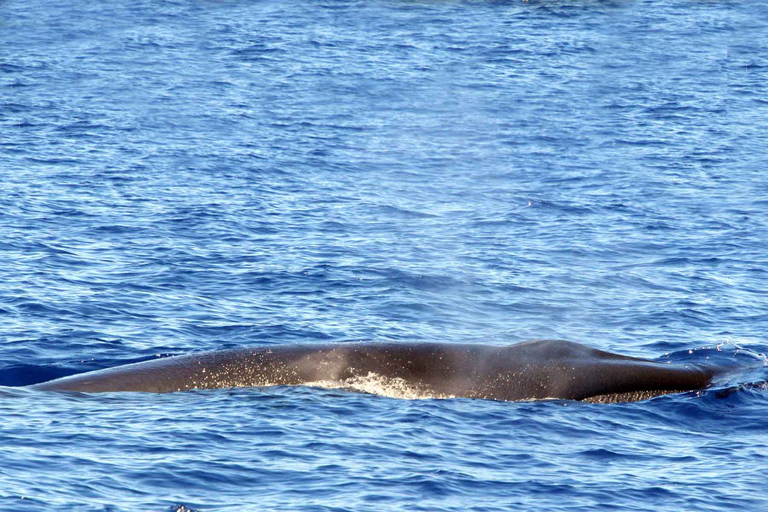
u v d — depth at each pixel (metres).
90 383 53.69
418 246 101.88
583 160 154.88
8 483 40.41
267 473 43.53
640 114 196.50
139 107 185.50
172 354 64.50
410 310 78.94
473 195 129.62
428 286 86.44
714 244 104.25
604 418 52.97
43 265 85.81
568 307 81.31
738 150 161.62
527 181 139.25
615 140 170.88
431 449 47.31
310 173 139.50
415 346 57.78
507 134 177.12
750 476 45.31
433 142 168.75
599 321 77.19
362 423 50.28
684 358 66.88
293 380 55.75
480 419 51.97
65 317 71.38
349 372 56.03
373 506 40.62
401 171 144.50
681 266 95.44
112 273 85.06
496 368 56.69
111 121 169.12
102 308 74.31
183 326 71.06
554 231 110.00
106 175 127.94
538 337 72.69
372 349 57.25
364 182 135.75
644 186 135.25
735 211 120.38
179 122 173.38
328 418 50.69
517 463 46.25
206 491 41.41
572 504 41.84
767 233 109.19
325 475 43.56
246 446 46.47
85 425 47.84
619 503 42.06
